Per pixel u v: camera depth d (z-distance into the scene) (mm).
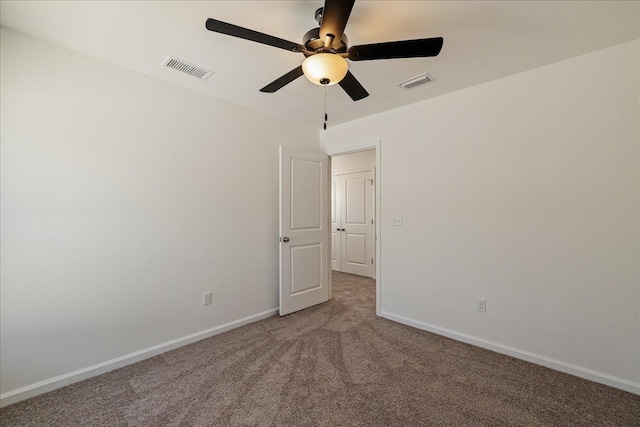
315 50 1514
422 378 1997
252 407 1702
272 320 3068
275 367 2133
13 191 1743
